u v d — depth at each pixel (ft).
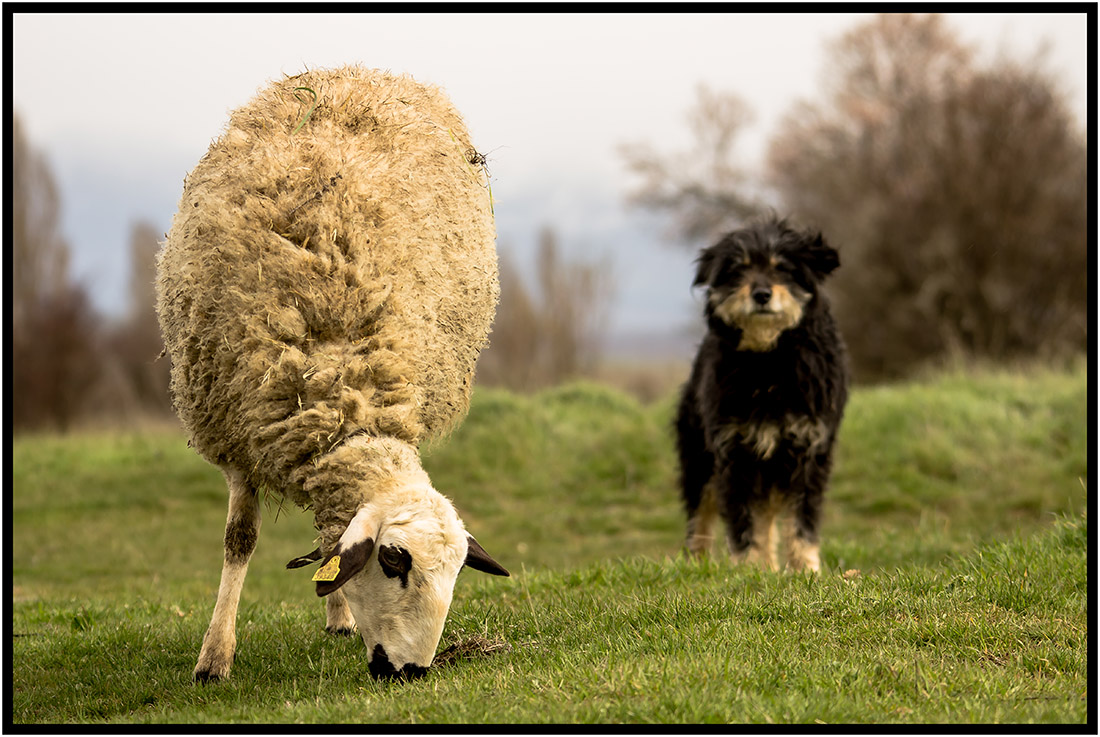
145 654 18.58
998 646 14.88
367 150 16.84
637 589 20.01
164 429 63.87
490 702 13.48
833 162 98.84
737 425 24.02
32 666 18.15
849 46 105.50
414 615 13.84
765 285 22.93
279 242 15.43
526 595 20.93
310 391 14.99
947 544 27.14
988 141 76.28
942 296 76.48
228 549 17.16
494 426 47.65
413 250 16.33
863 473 40.65
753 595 17.98
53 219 117.19
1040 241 74.02
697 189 128.26
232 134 17.11
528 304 158.30
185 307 16.52
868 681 13.55
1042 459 38.99
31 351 111.75
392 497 14.16
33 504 43.47
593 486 43.37
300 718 13.56
